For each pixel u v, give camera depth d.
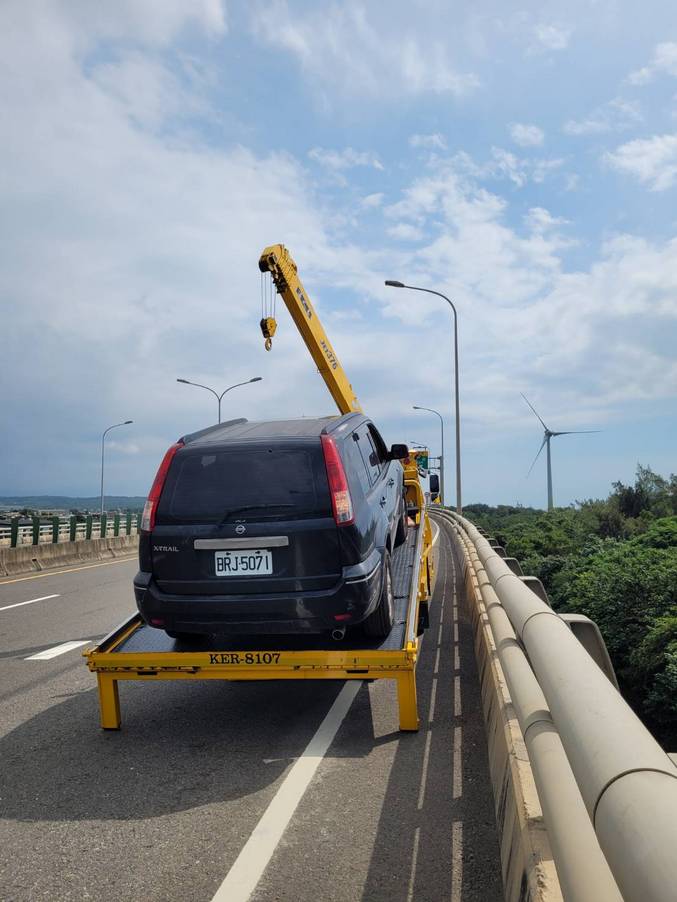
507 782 3.41
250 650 5.29
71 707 6.22
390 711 5.84
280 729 5.45
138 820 3.93
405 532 8.78
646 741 1.57
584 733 1.75
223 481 5.30
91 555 28.67
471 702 6.05
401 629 5.71
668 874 1.11
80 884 3.28
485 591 6.48
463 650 8.19
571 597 11.67
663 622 8.38
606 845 1.39
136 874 3.35
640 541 14.91
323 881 3.23
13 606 13.23
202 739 5.27
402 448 7.98
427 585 9.91
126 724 5.68
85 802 4.19
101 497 55.53
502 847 3.21
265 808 4.02
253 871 3.34
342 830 3.72
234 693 6.55
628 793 1.38
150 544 5.35
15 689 6.92
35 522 26.45
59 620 11.38
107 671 5.37
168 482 5.42
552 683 2.23
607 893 1.62
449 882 3.19
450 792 4.15
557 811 2.04
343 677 5.12
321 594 5.08
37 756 5.00
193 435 5.75
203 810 4.03
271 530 5.13
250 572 5.16
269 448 5.34
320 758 4.78
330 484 5.21
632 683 8.55
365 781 4.36
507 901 2.75
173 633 5.77
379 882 3.21
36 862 3.50
